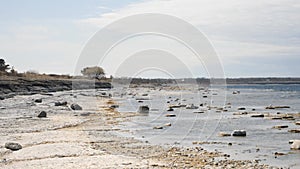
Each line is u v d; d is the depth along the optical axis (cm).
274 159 2031
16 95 6488
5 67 9469
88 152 2128
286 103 6531
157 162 1917
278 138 2719
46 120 3591
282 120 3828
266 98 8338
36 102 5459
